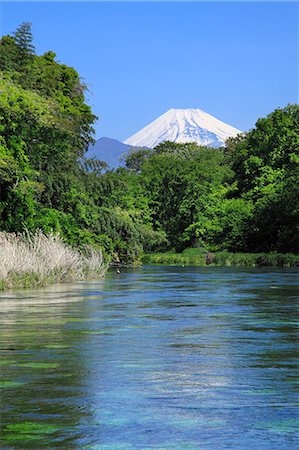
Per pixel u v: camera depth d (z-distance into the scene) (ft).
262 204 267.80
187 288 90.84
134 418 23.57
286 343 40.45
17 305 64.08
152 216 325.83
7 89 119.14
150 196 323.78
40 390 27.66
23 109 118.11
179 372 31.48
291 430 22.17
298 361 34.45
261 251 268.21
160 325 48.85
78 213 138.31
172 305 64.64
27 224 115.55
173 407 25.05
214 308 61.93
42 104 124.06
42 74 161.07
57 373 31.09
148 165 339.16
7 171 112.47
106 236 148.66
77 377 30.22
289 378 30.22
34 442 20.85
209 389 28.02
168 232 318.45
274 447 20.44
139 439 21.21
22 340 41.29
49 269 100.63
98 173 153.07
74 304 65.31
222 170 328.70
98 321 51.16
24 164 116.78
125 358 35.06
